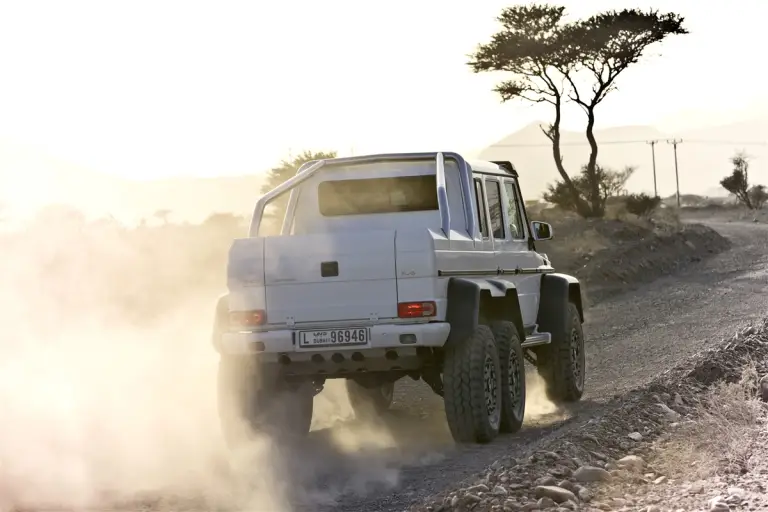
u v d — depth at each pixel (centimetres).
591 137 5988
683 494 754
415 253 1030
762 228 7600
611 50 5803
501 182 1333
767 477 788
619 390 1427
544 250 3872
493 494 766
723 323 2050
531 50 5844
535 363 1386
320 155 3731
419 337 1022
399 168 1223
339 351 1041
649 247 4384
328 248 1042
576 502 753
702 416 1034
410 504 813
